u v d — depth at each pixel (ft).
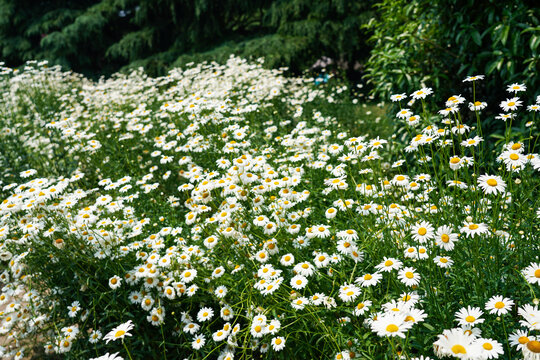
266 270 6.72
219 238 7.86
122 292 7.83
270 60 27.43
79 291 8.21
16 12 39.68
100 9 39.40
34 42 41.29
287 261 6.81
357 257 6.40
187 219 8.41
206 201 8.20
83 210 8.64
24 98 21.29
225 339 7.23
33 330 8.79
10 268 8.86
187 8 33.78
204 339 7.23
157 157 13.99
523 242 6.12
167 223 10.17
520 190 6.73
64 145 15.40
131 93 20.21
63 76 26.66
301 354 6.77
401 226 6.93
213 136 11.75
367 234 7.18
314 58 29.99
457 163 6.39
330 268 6.58
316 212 8.64
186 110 11.92
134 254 8.62
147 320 7.89
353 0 27.68
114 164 13.69
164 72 33.37
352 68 31.60
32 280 8.60
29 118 19.20
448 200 7.16
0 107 19.98
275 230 7.46
